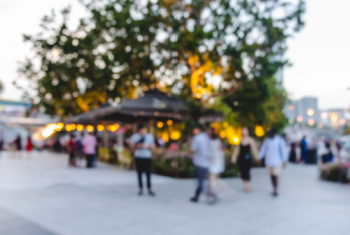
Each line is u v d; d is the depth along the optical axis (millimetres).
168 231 5309
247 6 15227
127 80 20594
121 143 18422
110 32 18219
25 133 36938
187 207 7133
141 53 17453
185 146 15594
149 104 13781
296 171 16125
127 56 17750
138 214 6395
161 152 13445
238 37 15148
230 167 13023
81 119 17453
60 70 21844
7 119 37750
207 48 15711
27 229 5176
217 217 6305
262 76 15727
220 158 8070
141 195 8422
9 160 19812
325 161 17125
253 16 15164
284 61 15648
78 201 7473
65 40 19844
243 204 7633
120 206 7066
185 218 6176
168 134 20250
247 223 5910
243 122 19422
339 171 11977
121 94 21828
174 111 14531
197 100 16172
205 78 17000
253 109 17594
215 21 15227
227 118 21438
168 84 18812
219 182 9586
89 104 25000
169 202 7629
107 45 19250
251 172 15352
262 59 15328
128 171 14125
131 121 18203
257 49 15812
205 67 16719
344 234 5344
